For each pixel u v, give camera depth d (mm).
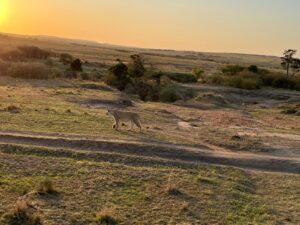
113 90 55750
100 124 30062
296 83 88812
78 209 16609
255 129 37469
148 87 61656
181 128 33812
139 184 19734
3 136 24062
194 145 27375
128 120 29422
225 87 80938
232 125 38781
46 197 17188
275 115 52281
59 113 32375
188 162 23938
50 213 15898
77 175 19891
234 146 28547
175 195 18938
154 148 25047
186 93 65688
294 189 22000
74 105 38375
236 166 24844
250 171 24281
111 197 18062
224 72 97625
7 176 18812
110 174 20422
